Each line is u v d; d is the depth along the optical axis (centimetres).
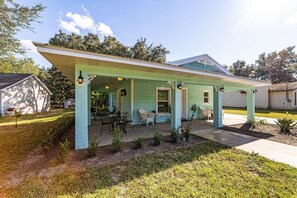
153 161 350
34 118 1180
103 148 436
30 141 529
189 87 1018
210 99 1120
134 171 305
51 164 337
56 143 473
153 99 875
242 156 380
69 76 733
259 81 741
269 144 480
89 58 354
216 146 456
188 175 291
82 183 264
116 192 241
